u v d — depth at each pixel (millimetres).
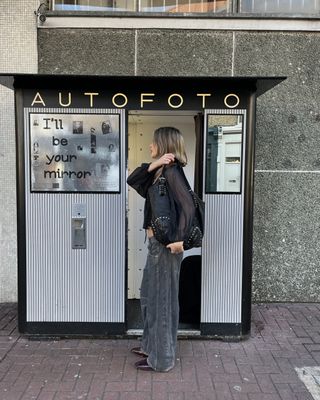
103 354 3596
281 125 4863
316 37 4805
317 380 3238
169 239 3033
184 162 3234
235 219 3742
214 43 4785
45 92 3637
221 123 3672
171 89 3656
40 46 4770
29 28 4730
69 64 4773
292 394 3051
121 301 3809
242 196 3721
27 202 3713
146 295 3424
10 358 3527
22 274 3777
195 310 4008
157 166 3156
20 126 3654
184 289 4035
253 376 3285
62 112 3656
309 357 3602
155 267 3232
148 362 3332
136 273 4551
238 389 3100
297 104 4844
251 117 3658
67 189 3713
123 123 3674
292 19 4773
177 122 4297
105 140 3688
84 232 3742
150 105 3668
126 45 4766
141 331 3854
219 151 3693
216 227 3748
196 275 4039
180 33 4773
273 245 4938
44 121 3660
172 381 3191
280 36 4797
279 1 5004
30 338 3850
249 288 3826
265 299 4988
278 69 4816
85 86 3639
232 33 4781
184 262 4109
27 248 3750
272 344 3834
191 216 3033
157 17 4742
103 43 4762
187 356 3578
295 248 4945
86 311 3818
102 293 3803
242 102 3654
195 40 4777
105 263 3777
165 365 3285
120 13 4723
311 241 4941
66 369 3357
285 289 4988
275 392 3070
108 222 3742
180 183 3074
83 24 4730
